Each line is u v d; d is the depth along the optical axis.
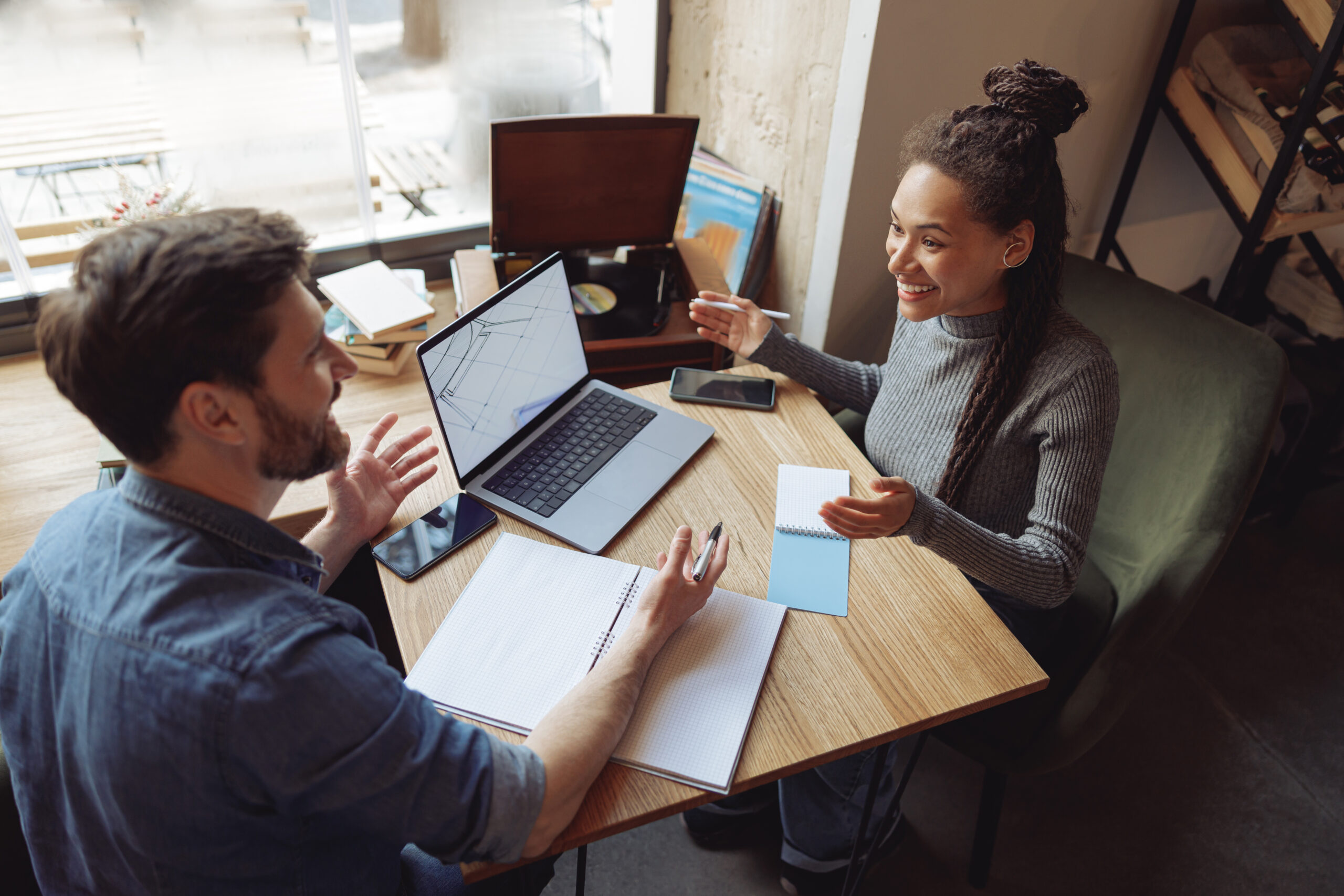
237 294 0.63
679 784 0.83
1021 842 1.51
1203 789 1.58
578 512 1.13
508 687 0.90
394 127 1.81
